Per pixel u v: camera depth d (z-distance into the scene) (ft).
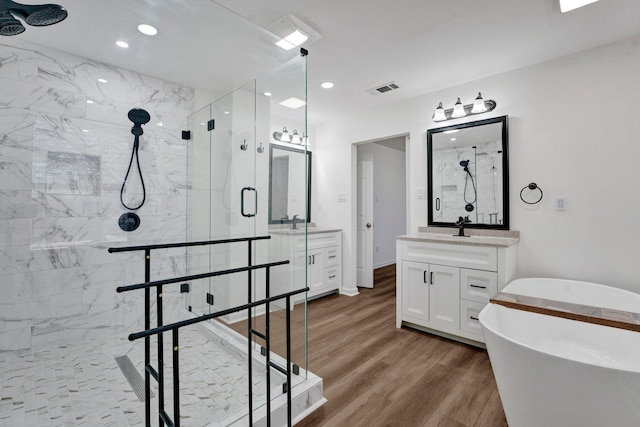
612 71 6.84
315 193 14.02
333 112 12.06
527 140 8.00
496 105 8.54
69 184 7.27
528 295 7.18
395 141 18.54
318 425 4.84
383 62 7.83
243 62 7.66
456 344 7.80
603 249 6.94
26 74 6.72
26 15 5.82
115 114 7.90
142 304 8.23
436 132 9.71
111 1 5.52
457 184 9.26
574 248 7.31
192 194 9.20
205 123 9.00
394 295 12.60
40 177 6.91
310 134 13.76
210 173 8.79
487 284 7.32
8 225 6.56
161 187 8.70
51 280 7.03
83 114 7.44
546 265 7.70
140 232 8.30
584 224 7.18
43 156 6.94
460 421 4.91
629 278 6.63
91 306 7.50
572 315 5.53
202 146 9.03
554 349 5.72
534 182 7.89
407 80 9.01
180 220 9.05
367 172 13.94
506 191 8.27
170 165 8.87
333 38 6.72
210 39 6.66
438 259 8.14
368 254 13.80
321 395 5.43
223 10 5.73
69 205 7.27
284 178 7.20
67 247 7.22
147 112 8.40
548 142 7.68
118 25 6.21
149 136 8.46
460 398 5.52
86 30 6.32
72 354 6.74
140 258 8.25
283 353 5.94
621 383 3.36
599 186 7.00
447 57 7.62
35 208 6.85
